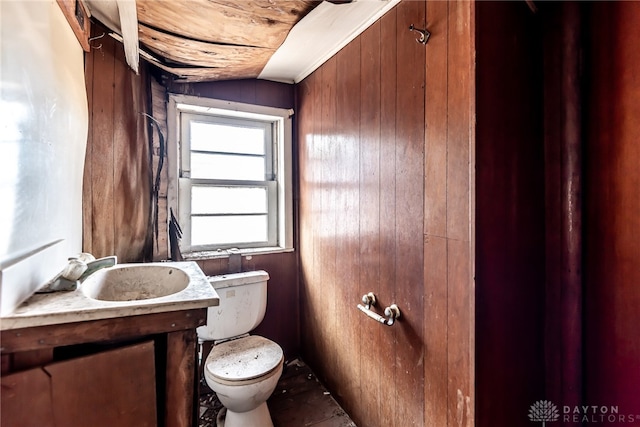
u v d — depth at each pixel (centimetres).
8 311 69
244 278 190
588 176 118
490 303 105
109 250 146
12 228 71
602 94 113
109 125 145
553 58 124
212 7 124
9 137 70
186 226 208
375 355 150
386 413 143
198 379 94
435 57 113
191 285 101
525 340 118
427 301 118
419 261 122
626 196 107
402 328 131
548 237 128
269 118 231
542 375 126
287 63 196
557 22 122
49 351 73
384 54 139
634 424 106
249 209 231
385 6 134
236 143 227
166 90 192
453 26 106
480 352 102
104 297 110
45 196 88
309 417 174
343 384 179
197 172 213
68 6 102
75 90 114
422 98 119
